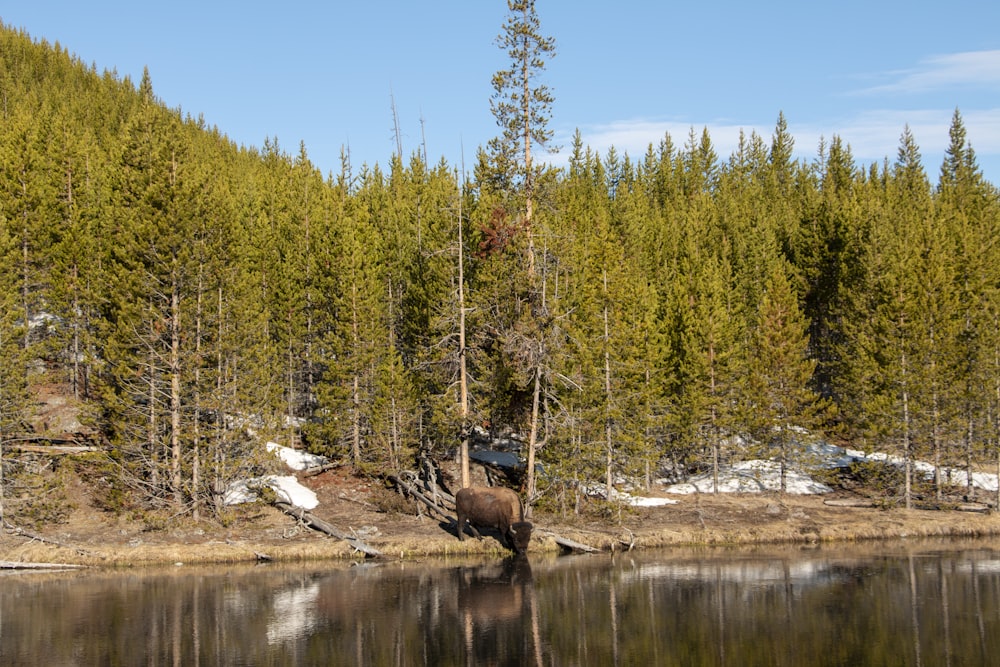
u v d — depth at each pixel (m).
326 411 47.00
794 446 51.44
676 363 52.06
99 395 43.78
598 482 46.44
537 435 44.38
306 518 41.41
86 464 43.47
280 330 50.47
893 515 45.78
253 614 27.77
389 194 70.00
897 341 48.00
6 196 50.34
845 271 60.34
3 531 38.12
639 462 45.25
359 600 29.72
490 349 44.75
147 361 40.06
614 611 27.98
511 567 35.81
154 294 40.00
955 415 46.47
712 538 41.91
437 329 43.91
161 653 23.50
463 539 39.94
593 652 23.36
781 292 50.72
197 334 40.97
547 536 40.16
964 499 48.84
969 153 110.69
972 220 68.19
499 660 22.70
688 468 54.88
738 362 50.66
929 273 48.47
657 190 105.56
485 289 42.75
